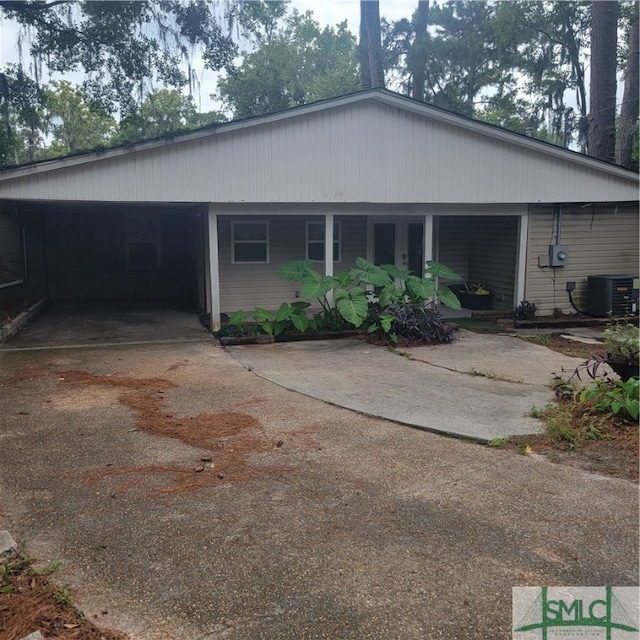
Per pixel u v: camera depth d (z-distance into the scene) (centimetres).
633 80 1745
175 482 397
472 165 1041
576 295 1156
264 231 1185
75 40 1290
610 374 692
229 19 1342
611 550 312
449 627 251
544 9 2225
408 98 977
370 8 2069
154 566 296
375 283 948
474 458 442
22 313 1083
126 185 878
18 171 827
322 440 481
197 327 1041
